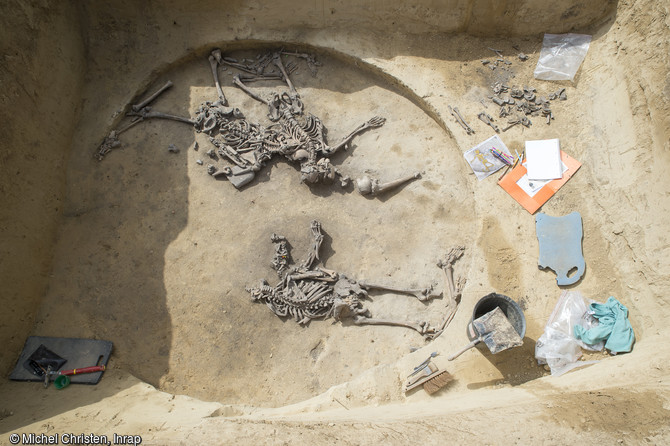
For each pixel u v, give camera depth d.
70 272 3.11
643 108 2.93
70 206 3.28
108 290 3.07
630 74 3.07
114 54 3.55
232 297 3.06
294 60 3.68
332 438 2.06
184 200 3.32
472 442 1.97
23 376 2.76
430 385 2.57
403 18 3.51
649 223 2.74
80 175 3.34
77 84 3.45
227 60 3.66
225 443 2.06
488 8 3.37
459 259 3.10
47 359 2.80
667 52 2.82
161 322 3.00
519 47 3.51
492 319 2.45
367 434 2.08
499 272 2.90
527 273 2.90
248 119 3.53
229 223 3.27
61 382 2.73
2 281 2.78
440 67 3.48
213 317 3.01
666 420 1.96
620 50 3.19
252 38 3.58
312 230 3.16
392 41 3.56
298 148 3.32
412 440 2.01
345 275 3.08
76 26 3.48
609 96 3.18
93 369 2.79
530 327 2.77
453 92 3.40
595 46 3.36
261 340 2.96
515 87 3.40
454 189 3.28
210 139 3.42
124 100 3.47
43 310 3.00
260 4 3.50
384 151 3.44
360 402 2.58
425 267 3.10
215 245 3.20
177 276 3.12
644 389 2.18
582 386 2.36
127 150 3.42
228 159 3.42
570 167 3.13
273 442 2.05
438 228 3.20
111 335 2.95
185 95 3.60
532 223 3.02
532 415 2.11
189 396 2.76
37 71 3.12
